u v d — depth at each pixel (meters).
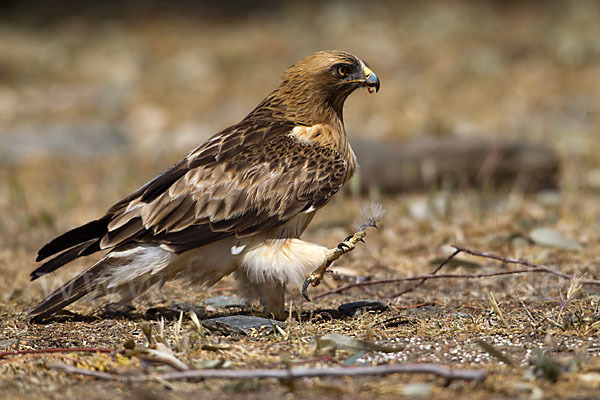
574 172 16.08
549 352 7.20
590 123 21.53
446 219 13.33
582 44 26.80
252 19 34.03
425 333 7.89
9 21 35.44
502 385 6.29
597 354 7.11
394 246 12.24
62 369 6.80
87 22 34.50
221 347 7.34
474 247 11.86
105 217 8.60
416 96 23.33
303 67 9.28
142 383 6.50
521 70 25.47
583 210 13.89
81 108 24.11
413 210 14.01
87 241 8.70
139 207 8.42
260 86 25.27
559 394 6.14
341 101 9.44
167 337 7.89
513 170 16.05
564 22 29.95
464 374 6.15
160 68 27.64
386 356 7.24
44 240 13.11
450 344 7.52
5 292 10.38
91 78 27.42
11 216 14.70
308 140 9.02
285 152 8.80
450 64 25.98
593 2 31.88
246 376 6.27
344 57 9.25
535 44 27.61
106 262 8.45
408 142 16.53
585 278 10.13
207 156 8.65
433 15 31.25
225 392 6.30
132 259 8.41
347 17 31.69
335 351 7.23
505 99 23.20
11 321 8.79
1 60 29.62
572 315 8.30
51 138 21.19
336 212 14.70
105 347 7.66
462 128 19.89
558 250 11.55
